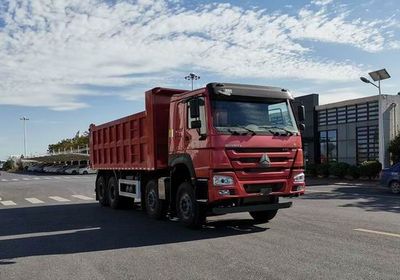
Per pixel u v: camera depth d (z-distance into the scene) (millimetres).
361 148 35781
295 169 11000
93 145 18984
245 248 8641
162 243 9539
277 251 8250
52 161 113312
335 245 8594
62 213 15992
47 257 8578
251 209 10508
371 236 9422
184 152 11359
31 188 33938
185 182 11562
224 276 6727
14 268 7801
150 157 13148
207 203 10414
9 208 18766
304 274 6668
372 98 34375
